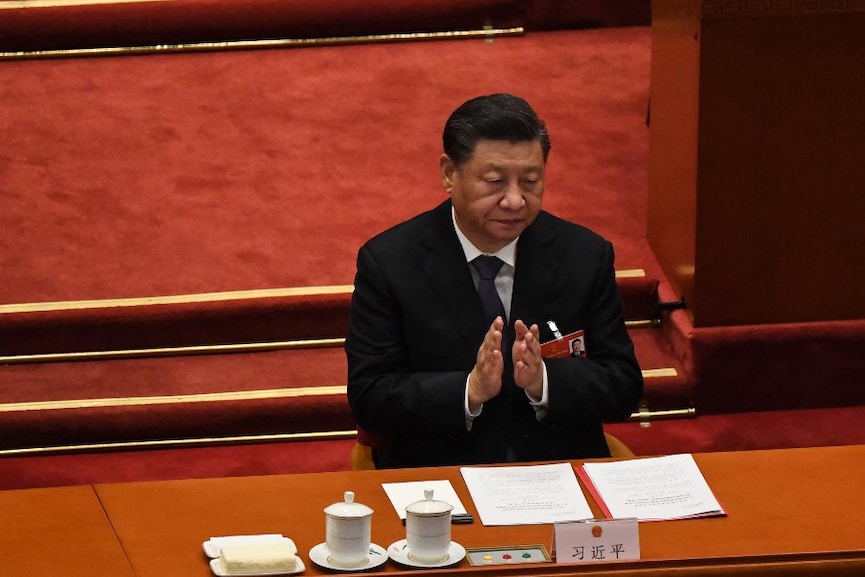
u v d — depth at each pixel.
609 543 8.47
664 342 15.13
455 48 20.05
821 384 14.63
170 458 14.05
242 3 19.89
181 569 8.48
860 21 13.56
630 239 16.00
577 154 17.59
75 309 14.75
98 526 9.04
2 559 8.59
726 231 14.16
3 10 19.66
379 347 10.75
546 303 10.77
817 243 14.27
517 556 8.59
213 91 18.91
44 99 18.66
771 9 13.46
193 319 14.89
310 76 19.28
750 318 14.45
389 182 16.98
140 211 16.41
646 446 14.14
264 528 9.04
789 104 13.77
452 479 9.71
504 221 10.14
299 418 14.36
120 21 19.81
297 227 16.17
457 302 10.73
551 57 19.81
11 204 16.45
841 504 9.38
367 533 8.45
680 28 14.24
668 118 14.92
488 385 10.15
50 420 14.10
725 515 9.22
